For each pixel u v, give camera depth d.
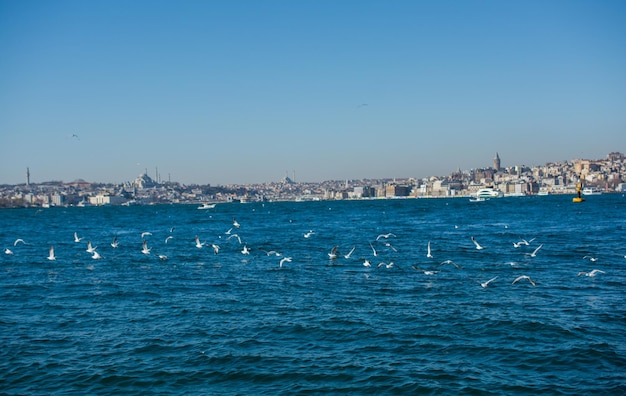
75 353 30.17
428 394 24.67
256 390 25.34
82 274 56.06
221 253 72.44
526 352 28.97
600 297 40.12
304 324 34.50
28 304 42.00
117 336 32.97
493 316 35.31
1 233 128.88
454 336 31.67
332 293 43.38
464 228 110.38
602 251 65.44
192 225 150.75
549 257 61.34
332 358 28.70
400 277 50.03
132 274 55.22
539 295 41.19
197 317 36.84
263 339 31.84
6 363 28.88
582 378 25.83
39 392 25.59
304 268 56.69
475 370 26.91
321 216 188.62
